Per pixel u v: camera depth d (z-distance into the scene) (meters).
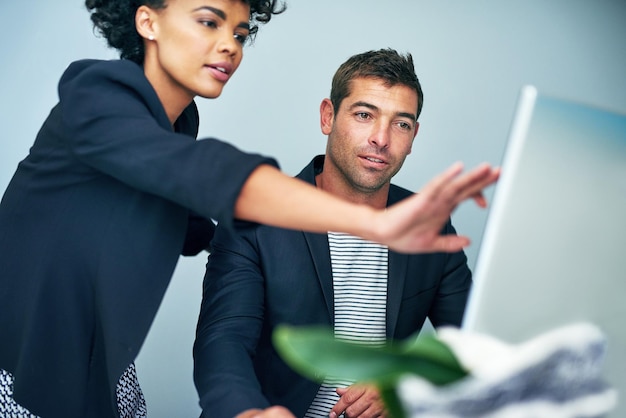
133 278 1.21
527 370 0.61
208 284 1.63
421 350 0.59
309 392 1.62
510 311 0.65
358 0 3.01
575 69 3.12
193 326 2.93
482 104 3.08
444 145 3.08
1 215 1.33
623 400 0.67
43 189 1.26
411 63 1.72
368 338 1.68
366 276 1.69
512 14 3.08
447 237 0.79
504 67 3.09
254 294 1.60
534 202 0.64
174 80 1.28
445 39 3.06
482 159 3.09
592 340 0.64
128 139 1.05
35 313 1.25
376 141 1.65
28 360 1.27
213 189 0.95
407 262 1.71
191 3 1.21
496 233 0.64
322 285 1.64
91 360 1.31
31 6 2.88
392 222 0.78
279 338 0.57
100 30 1.36
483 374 0.60
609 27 3.12
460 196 0.73
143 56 1.33
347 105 1.68
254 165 0.94
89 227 1.22
